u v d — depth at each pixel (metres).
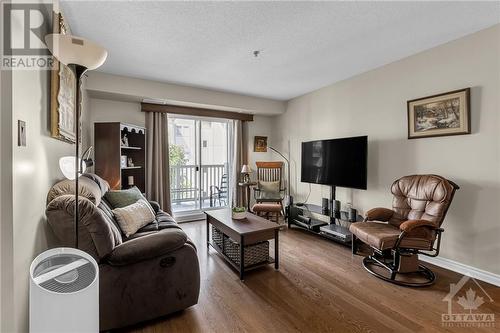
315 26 2.26
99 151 3.33
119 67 3.19
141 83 3.64
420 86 2.81
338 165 3.54
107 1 1.87
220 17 2.10
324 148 3.78
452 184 2.38
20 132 1.15
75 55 1.29
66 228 1.42
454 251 2.55
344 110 3.76
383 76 3.20
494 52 2.25
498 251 2.25
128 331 1.64
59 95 1.67
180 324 1.72
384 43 2.60
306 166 4.12
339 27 2.28
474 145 2.39
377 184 3.29
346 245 3.27
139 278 1.63
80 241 1.46
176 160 4.98
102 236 1.47
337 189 3.89
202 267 2.63
